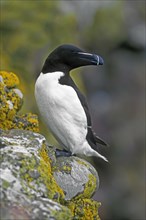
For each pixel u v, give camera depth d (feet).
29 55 47.32
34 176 16.40
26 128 21.27
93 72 64.90
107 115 62.64
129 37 67.46
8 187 15.57
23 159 16.66
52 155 19.57
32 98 43.68
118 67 66.54
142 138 60.85
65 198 19.13
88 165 20.56
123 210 56.24
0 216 14.33
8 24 48.44
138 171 59.06
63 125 20.45
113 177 58.44
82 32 63.00
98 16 64.23
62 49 20.80
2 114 20.61
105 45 66.13
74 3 61.52
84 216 19.33
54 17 50.93
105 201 56.59
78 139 20.84
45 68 20.94
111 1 65.72
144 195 57.36
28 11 49.90
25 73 45.98
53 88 20.26
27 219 14.62
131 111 63.52
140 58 68.64
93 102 63.21
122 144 60.29
